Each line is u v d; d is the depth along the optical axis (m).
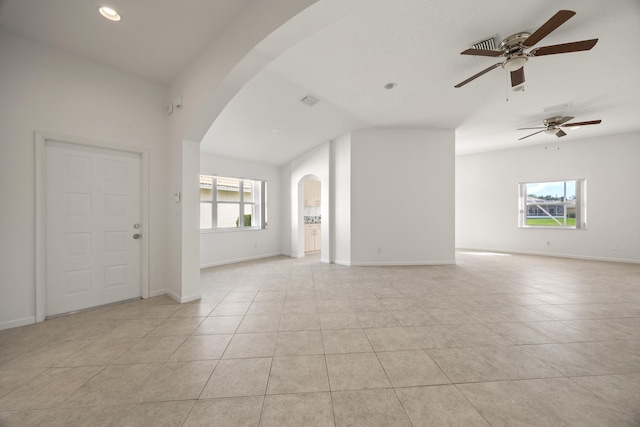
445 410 1.39
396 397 1.49
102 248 2.94
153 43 2.54
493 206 7.09
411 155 5.21
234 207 6.11
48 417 1.35
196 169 3.21
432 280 4.11
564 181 6.26
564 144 6.18
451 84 3.29
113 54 2.72
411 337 2.22
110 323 2.51
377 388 1.57
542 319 2.58
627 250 5.52
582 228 5.96
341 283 3.97
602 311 2.78
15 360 1.88
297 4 1.70
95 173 2.89
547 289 3.59
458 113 4.31
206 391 1.55
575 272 4.61
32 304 2.49
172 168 3.28
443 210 5.26
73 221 2.75
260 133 4.73
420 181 5.23
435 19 2.18
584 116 4.50
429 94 3.57
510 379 1.65
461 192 7.56
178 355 1.95
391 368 1.77
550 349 2.01
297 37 1.92
